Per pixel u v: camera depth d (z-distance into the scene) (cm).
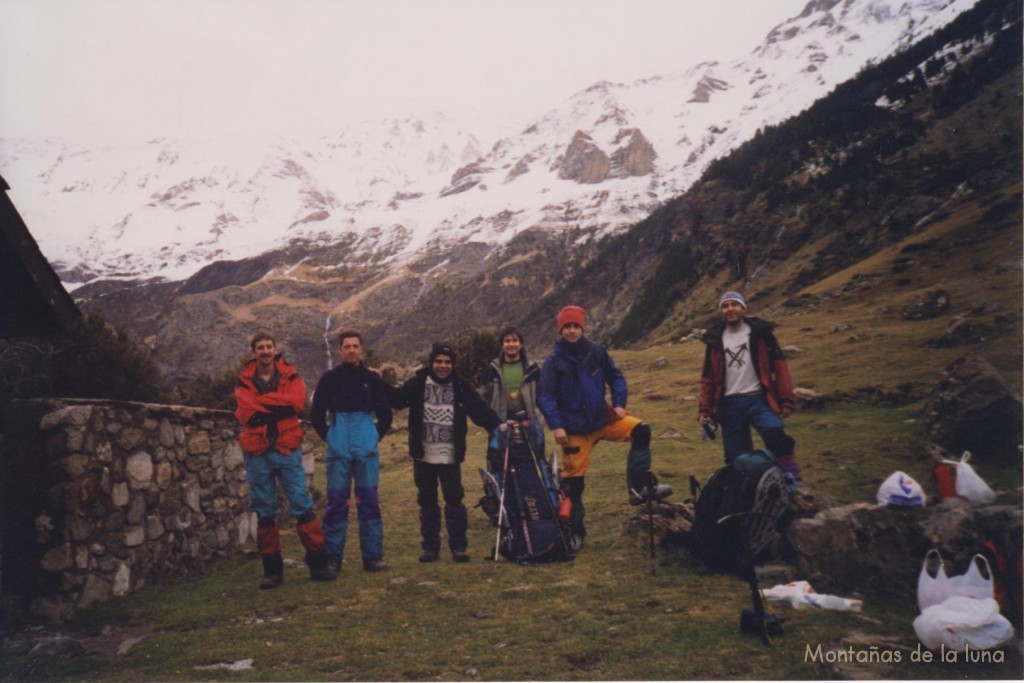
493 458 656
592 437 650
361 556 695
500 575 589
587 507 824
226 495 802
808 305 3616
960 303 2233
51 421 567
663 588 518
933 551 476
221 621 534
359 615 520
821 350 1914
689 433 1306
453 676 401
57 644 477
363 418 656
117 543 612
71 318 905
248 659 450
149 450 667
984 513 511
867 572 498
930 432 916
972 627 382
